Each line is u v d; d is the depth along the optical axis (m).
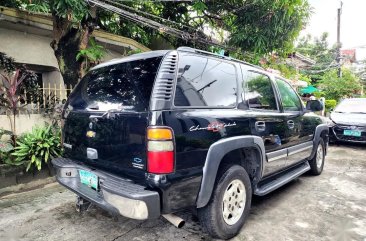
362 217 3.24
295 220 3.13
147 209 1.99
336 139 7.54
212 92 2.56
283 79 4.06
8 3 5.80
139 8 7.49
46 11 4.14
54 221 3.03
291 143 3.77
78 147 2.70
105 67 2.73
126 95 2.29
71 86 5.24
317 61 23.47
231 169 2.64
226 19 7.59
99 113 2.43
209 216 2.52
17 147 4.07
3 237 2.70
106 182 2.24
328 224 3.05
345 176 4.93
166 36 8.56
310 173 4.93
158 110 2.05
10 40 5.81
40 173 4.20
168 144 2.04
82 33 5.13
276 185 3.44
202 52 2.61
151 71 2.23
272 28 6.80
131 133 2.15
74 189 2.61
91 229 2.86
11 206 3.43
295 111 4.05
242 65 3.10
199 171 2.26
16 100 4.34
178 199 2.15
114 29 7.73
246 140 2.71
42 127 4.56
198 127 2.26
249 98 3.05
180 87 2.25
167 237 2.71
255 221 3.09
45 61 6.46
